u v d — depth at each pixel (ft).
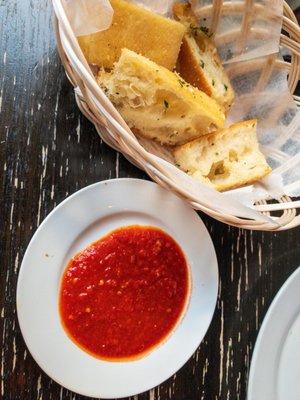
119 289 0.87
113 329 0.87
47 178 0.88
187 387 0.91
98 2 0.77
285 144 0.95
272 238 0.97
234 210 0.81
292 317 0.92
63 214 0.84
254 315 0.95
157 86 0.82
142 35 0.85
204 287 0.90
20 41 0.90
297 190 0.90
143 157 0.74
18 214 0.87
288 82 0.94
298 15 0.99
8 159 0.87
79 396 0.88
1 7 0.90
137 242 0.88
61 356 0.84
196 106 0.85
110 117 0.72
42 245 0.83
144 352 0.88
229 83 0.94
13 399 0.85
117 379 0.86
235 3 0.89
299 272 0.90
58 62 0.90
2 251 0.86
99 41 0.83
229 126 0.94
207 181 0.89
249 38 0.91
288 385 0.93
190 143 0.90
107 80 0.84
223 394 0.92
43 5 0.91
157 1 0.89
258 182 0.92
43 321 0.83
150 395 0.90
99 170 0.90
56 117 0.89
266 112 0.96
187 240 0.89
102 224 0.88
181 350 0.88
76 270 0.86
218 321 0.93
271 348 0.91
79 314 0.85
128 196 0.87
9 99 0.88
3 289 0.85
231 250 0.95
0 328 0.85
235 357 0.93
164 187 0.82
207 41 0.93
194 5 0.91
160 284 0.89
